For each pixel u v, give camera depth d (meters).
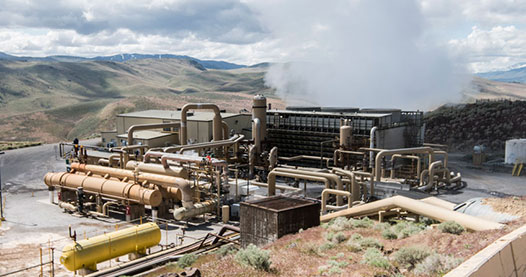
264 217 28.27
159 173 50.59
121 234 32.69
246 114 92.12
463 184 67.56
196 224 46.47
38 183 70.00
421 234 24.00
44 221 48.19
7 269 33.84
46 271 33.56
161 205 48.53
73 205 52.97
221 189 49.47
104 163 62.03
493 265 11.44
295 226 28.45
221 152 69.69
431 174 61.47
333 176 48.28
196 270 19.19
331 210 47.44
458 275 10.39
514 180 70.75
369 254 20.36
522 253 12.95
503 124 119.56
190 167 49.88
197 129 82.88
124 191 48.31
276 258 21.70
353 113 75.06
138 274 28.78
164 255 33.75
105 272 30.31
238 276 18.72
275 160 65.06
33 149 108.81
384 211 32.88
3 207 54.50
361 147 67.88
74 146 57.91
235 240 33.88
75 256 29.72
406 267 18.66
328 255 21.88
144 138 80.50
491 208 28.05
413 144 78.56
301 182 68.88
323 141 74.56
